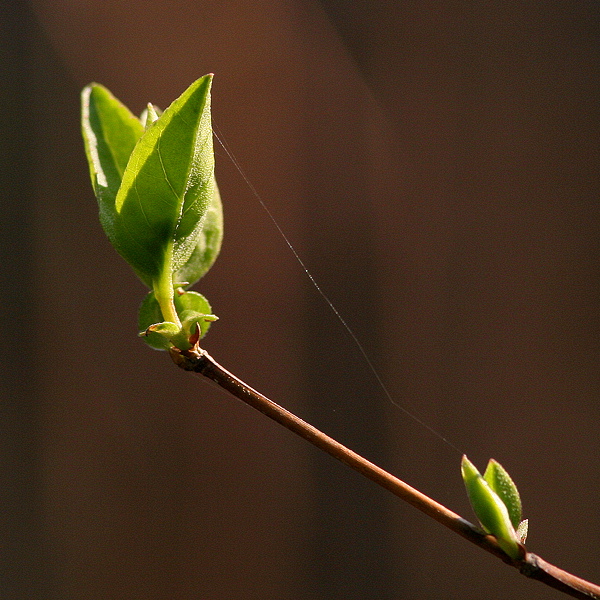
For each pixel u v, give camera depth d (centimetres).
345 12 160
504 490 56
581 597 55
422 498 56
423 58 158
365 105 159
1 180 164
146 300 57
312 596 153
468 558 149
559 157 151
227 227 158
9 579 153
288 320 156
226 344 156
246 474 157
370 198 157
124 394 161
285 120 158
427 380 154
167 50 162
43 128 166
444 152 156
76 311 163
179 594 154
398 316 155
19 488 157
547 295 149
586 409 145
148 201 56
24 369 160
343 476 156
